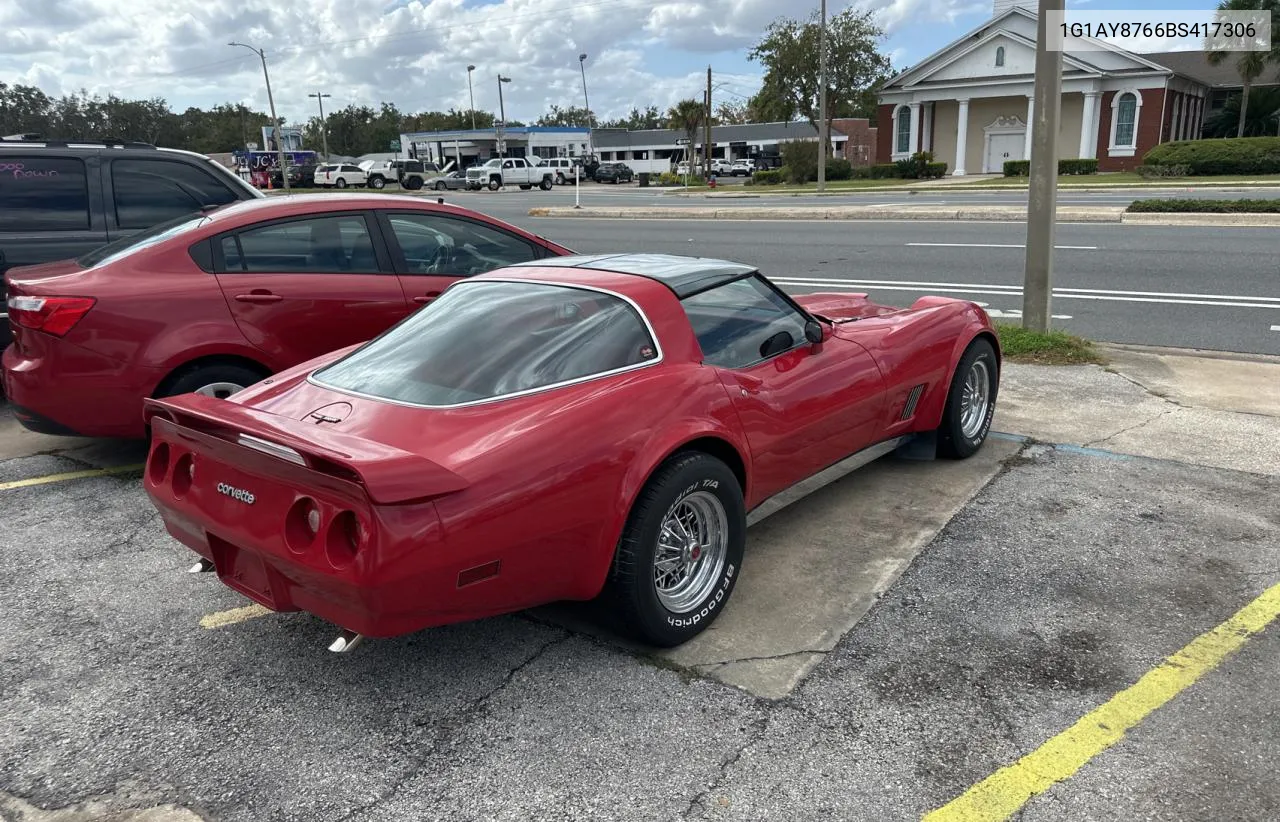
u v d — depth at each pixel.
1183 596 3.54
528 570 2.86
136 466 5.56
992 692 2.97
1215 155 33.25
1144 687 2.96
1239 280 10.88
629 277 3.64
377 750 2.79
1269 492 4.52
